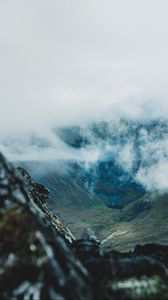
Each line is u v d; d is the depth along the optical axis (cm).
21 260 1384
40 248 1422
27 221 1537
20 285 1335
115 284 1633
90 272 1741
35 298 1311
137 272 1719
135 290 1602
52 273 1366
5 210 1609
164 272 1733
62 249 1509
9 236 1459
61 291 1338
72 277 1405
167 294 1591
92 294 1418
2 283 1336
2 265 1373
